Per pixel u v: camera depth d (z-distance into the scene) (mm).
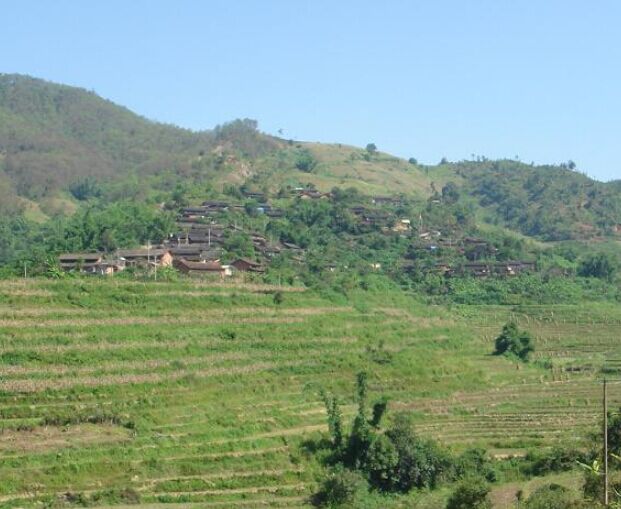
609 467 83562
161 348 115688
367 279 181750
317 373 121062
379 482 89125
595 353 158125
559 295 199625
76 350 108875
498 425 110688
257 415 101688
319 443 93812
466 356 147750
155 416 95812
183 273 157375
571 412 117000
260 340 127188
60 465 80500
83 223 189625
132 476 81938
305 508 79625
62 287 127000
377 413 99875
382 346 137250
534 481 88500
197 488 82125
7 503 73312
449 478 90625
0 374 99375
